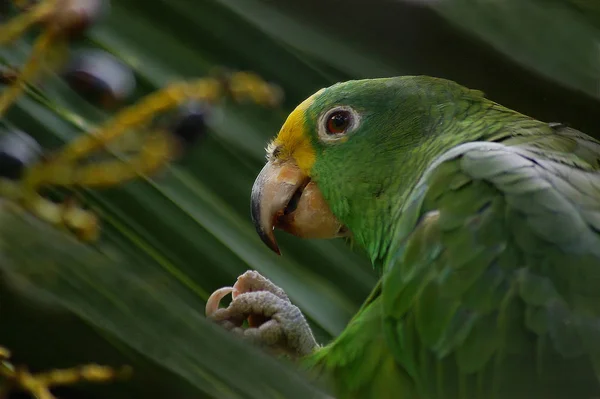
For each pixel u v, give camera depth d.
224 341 1.35
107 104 1.78
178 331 1.33
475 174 1.80
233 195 1.83
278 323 1.83
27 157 1.75
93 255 1.33
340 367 1.81
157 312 1.32
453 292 1.79
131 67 1.83
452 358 1.79
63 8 1.74
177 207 1.81
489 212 1.79
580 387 1.77
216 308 1.81
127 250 1.80
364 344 1.81
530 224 1.79
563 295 1.78
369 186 1.84
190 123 1.77
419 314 1.79
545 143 1.82
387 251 1.84
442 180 1.81
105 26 1.84
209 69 1.84
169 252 1.81
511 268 1.79
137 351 1.32
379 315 1.81
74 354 1.40
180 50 1.84
